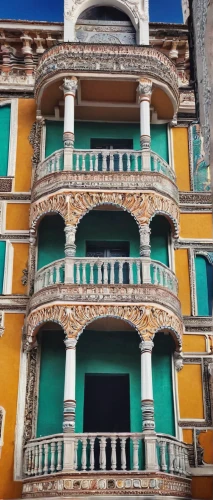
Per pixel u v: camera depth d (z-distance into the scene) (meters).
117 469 18.30
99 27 24.20
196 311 21.06
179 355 20.03
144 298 19.25
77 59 22.19
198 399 19.80
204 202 22.59
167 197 21.17
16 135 23.38
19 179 22.66
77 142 23.08
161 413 19.56
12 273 21.23
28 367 19.86
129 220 21.91
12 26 24.20
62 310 19.08
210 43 12.10
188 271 21.61
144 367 18.50
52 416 19.31
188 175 23.03
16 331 20.41
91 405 20.56
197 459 18.98
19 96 24.05
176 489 17.59
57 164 21.28
